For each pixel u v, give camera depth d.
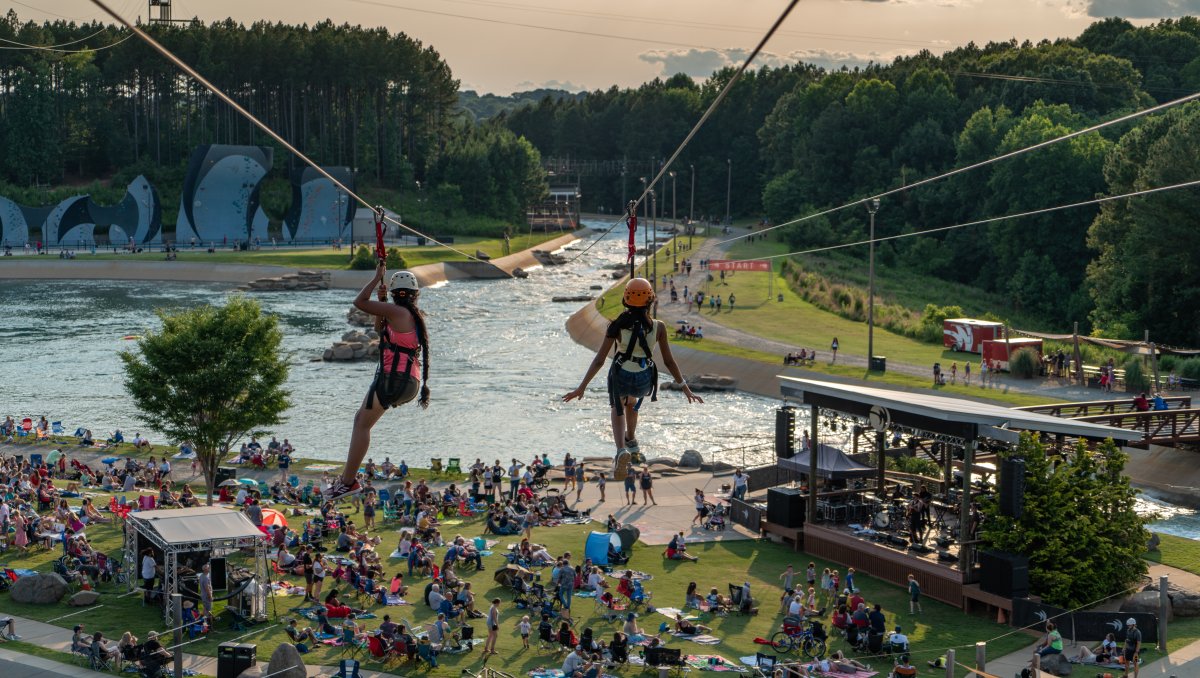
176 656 33.62
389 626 37.22
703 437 81.25
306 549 45.94
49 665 35.06
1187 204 114.44
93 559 43.78
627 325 12.55
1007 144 157.88
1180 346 117.81
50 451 70.81
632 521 56.56
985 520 46.66
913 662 38.94
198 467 66.75
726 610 43.62
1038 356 96.25
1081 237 151.12
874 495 52.88
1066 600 43.16
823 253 188.25
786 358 101.94
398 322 11.56
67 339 118.88
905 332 119.56
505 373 103.69
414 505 55.34
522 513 55.31
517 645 38.84
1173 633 41.59
